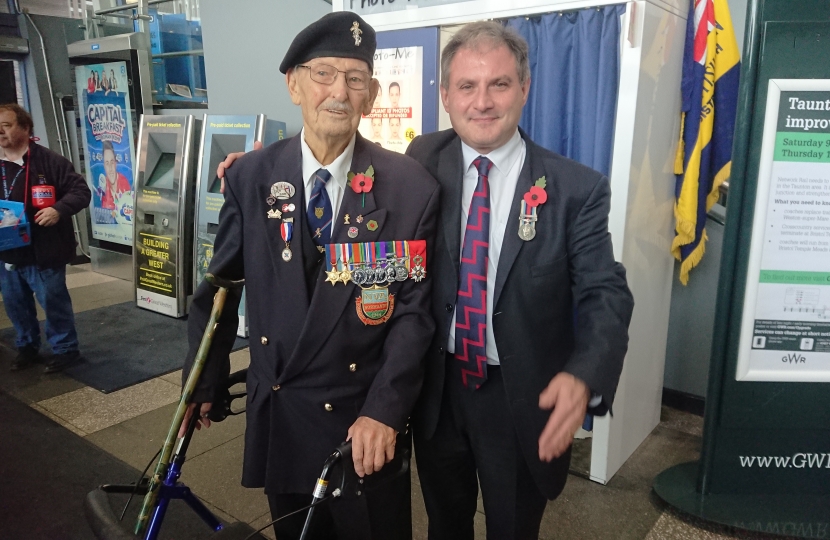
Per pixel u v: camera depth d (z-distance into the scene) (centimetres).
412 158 141
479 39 129
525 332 134
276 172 129
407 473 138
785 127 196
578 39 218
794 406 214
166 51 529
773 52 191
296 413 129
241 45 448
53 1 636
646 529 217
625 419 252
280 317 128
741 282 207
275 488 131
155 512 131
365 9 252
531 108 232
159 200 462
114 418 306
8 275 355
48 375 360
